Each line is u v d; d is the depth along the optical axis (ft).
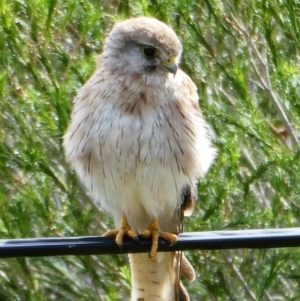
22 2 40.88
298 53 44.04
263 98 46.14
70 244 25.66
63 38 43.19
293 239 25.40
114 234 30.58
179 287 32.65
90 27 40.73
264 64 43.68
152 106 30.58
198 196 40.96
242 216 41.09
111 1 44.21
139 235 30.19
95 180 31.55
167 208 31.99
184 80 31.86
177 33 42.29
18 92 41.47
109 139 30.50
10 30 40.40
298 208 42.52
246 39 43.34
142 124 30.40
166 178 30.89
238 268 45.78
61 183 41.34
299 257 43.39
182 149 30.81
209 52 42.50
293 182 41.60
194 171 31.35
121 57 31.40
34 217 41.37
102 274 44.42
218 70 43.55
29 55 40.81
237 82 41.88
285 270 44.75
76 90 40.19
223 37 43.80
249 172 43.42
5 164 40.45
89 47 42.73
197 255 44.09
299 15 42.78
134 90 30.73
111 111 30.58
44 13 40.47
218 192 40.73
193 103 31.65
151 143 30.40
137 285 32.83
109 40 32.01
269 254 44.04
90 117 30.86
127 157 30.55
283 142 43.96
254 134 41.57
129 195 31.53
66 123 39.29
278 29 45.11
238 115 44.04
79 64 41.09
